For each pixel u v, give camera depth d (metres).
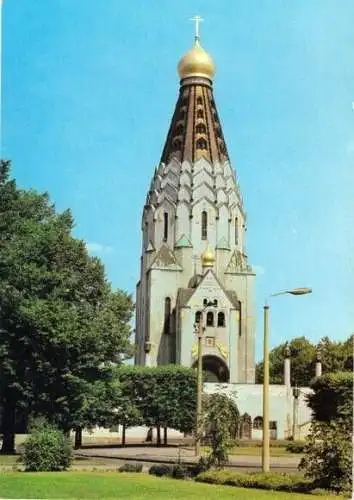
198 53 132.12
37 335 52.03
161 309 121.19
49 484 28.30
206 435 35.47
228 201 126.38
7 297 51.84
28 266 52.88
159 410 83.19
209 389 103.56
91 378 55.09
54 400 53.59
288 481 28.70
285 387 105.31
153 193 127.94
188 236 124.19
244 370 120.75
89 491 26.47
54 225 57.12
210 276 118.00
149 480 31.48
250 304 123.00
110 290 58.59
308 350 139.00
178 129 130.38
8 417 54.94
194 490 27.36
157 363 119.31
